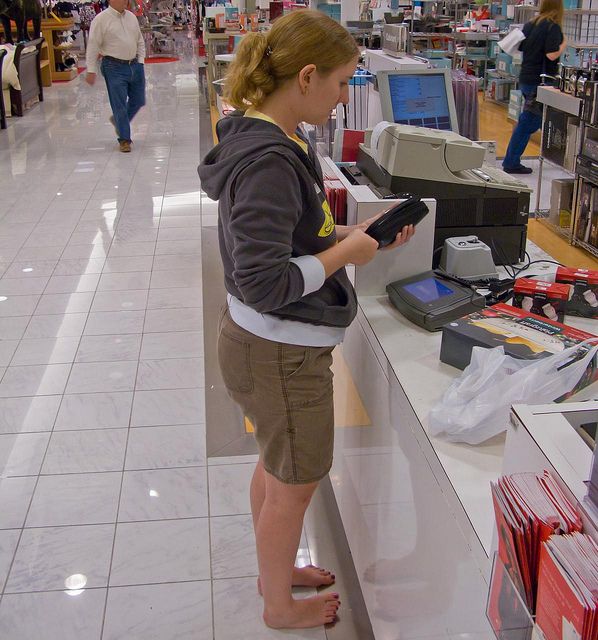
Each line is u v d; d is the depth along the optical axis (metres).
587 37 8.50
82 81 13.22
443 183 2.28
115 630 2.19
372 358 1.93
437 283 2.04
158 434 3.12
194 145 8.48
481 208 2.32
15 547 2.51
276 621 2.16
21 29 10.95
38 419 3.24
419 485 1.53
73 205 6.29
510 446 1.16
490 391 1.45
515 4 10.66
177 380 3.54
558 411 1.13
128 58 7.83
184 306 4.35
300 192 1.49
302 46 1.47
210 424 3.19
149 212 6.09
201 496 2.75
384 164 2.33
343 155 2.85
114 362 3.72
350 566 2.43
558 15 6.50
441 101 3.03
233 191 1.48
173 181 6.98
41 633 2.18
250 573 2.40
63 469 2.90
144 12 16.83
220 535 2.56
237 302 1.68
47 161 7.78
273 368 1.67
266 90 1.52
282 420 1.72
